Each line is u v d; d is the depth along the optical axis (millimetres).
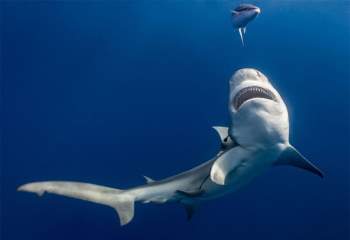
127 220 5066
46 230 13023
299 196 11906
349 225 11359
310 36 13062
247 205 12086
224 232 12133
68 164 14914
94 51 14938
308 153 12586
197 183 5324
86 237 13078
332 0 12445
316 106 12930
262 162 5184
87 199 4941
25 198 13125
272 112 4551
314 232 11609
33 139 14867
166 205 12438
